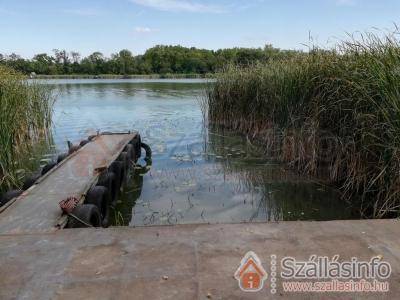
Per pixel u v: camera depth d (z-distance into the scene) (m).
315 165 6.46
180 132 11.52
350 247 2.85
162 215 5.07
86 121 14.31
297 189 5.97
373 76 4.77
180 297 2.24
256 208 5.27
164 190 6.14
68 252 2.85
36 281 2.46
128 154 7.21
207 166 7.53
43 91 11.70
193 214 5.08
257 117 9.49
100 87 36.25
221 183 6.39
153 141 10.30
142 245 2.93
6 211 3.89
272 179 6.50
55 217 3.71
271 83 8.39
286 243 2.92
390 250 2.80
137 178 6.89
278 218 4.93
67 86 37.72
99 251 2.85
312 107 6.55
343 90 5.76
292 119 7.02
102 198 4.62
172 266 2.60
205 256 2.73
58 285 2.40
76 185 4.88
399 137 4.38
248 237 3.03
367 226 3.24
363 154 5.22
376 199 5.00
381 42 4.95
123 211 5.30
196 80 49.75
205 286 2.35
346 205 5.30
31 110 10.53
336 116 6.08
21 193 4.59
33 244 3.02
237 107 10.93
